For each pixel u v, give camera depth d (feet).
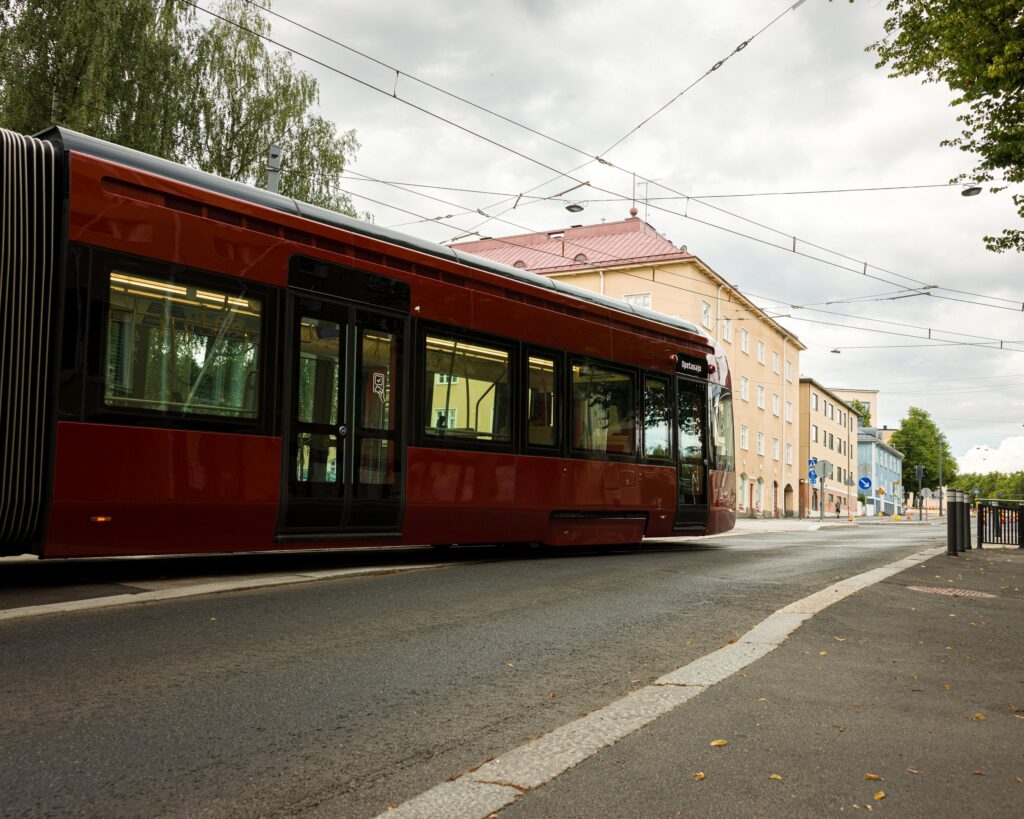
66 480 22.88
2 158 22.47
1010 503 62.13
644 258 140.46
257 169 94.94
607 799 10.46
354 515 29.45
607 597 25.57
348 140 101.55
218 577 26.99
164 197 25.29
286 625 19.70
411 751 12.03
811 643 19.70
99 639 17.62
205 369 25.72
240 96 93.71
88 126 77.77
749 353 175.01
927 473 359.25
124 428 23.95
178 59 87.56
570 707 14.37
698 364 47.29
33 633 17.98
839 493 255.70
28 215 22.74
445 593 25.21
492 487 34.37
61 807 9.82
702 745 12.48
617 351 41.50
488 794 10.52
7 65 77.41
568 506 37.76
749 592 27.53
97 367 23.52
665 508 43.50
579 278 145.38
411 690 15.01
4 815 9.56
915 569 36.76
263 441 26.94
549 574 30.63
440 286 33.01
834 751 12.41
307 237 28.73
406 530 31.27
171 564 30.40
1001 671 17.87
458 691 15.07
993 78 38.75
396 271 31.42
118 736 12.14
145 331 24.52
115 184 24.26
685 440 45.60
